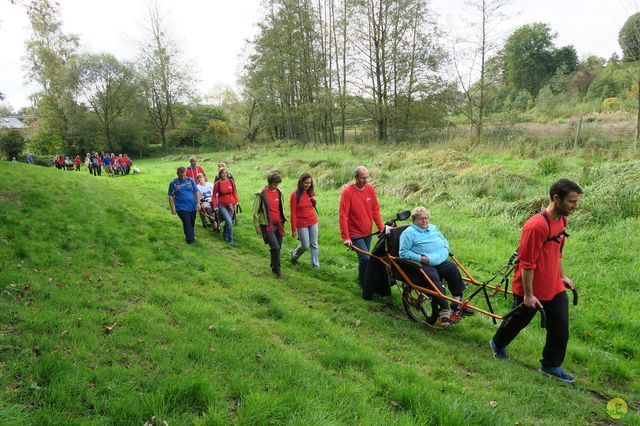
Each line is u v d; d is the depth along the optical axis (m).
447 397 3.58
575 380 4.41
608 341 5.20
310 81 36.81
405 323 5.59
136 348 3.90
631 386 4.39
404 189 12.85
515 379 4.28
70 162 32.03
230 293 5.93
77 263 6.30
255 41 38.81
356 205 6.53
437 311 5.51
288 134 42.66
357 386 3.68
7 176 11.88
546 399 3.91
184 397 3.18
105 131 47.34
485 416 3.34
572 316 5.71
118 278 5.92
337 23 28.72
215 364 3.74
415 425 3.14
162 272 6.48
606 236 8.01
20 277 5.29
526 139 19.61
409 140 26.88
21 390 3.05
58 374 3.23
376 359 4.28
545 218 4.02
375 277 6.14
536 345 5.12
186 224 8.61
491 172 12.95
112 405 2.98
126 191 14.76
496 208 10.32
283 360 3.95
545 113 32.84
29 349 3.59
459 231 9.14
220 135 52.84
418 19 27.25
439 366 4.43
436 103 29.06
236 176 20.56
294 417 3.03
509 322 4.54
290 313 5.34
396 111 28.83
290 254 8.48
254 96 43.12
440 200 11.65
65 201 10.44
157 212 11.72
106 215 10.09
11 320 4.15
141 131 48.47
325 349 4.46
